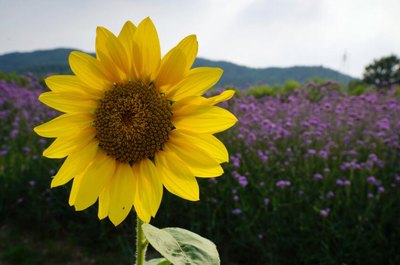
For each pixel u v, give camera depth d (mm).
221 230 968
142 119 361
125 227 986
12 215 1117
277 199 932
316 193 979
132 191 356
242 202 928
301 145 1196
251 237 873
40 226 1052
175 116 366
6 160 1232
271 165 1105
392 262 821
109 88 368
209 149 352
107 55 354
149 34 346
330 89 1748
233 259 917
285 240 884
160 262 373
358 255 836
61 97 357
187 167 349
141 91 364
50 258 950
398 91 1950
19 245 992
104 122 365
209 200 967
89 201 350
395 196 961
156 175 352
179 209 1004
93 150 363
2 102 1713
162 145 366
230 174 1062
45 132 353
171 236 323
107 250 979
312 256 841
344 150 1187
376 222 911
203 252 319
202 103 353
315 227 904
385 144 1182
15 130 1331
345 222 891
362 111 1402
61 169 355
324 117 1385
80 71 355
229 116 344
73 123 361
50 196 1071
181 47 349
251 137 1159
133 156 364
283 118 1440
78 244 999
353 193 997
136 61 356
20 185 1123
